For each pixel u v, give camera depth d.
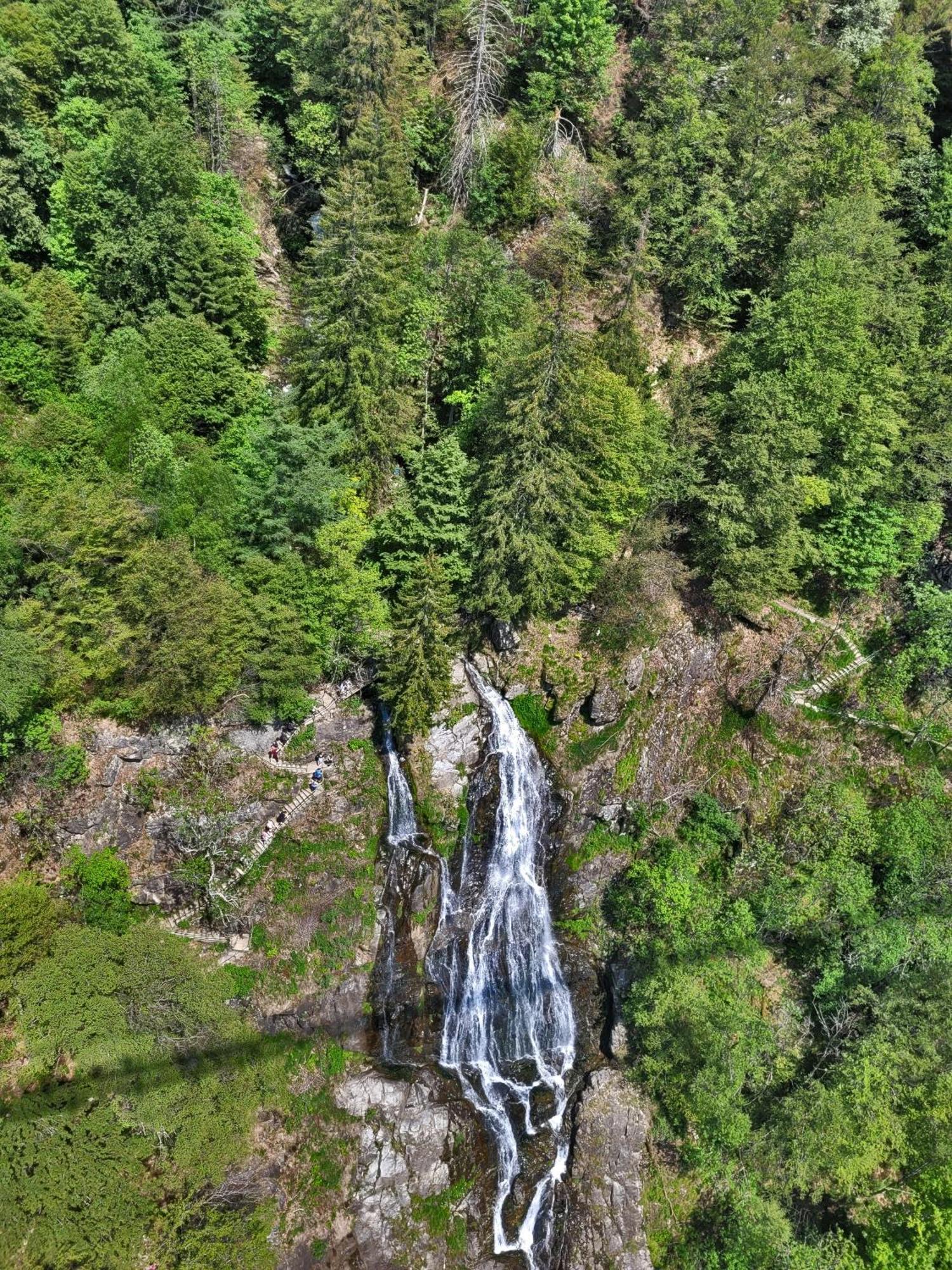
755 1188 36.19
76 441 36.75
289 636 38.50
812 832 45.22
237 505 39.03
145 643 34.97
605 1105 39.06
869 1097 35.31
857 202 47.81
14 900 30.22
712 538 46.06
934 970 38.50
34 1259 25.83
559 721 44.91
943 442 46.50
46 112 44.53
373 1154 36.59
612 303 53.19
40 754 34.19
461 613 44.94
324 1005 38.50
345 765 41.66
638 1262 36.50
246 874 38.72
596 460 42.91
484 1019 41.34
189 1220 29.97
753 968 42.31
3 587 32.22
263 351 47.44
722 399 46.34
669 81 51.66
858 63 56.41
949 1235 32.25
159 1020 31.09
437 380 46.72
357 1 46.91
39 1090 28.56
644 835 45.66
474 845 43.00
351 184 39.28
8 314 38.09
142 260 40.78
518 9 55.38
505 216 52.78
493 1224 37.44
